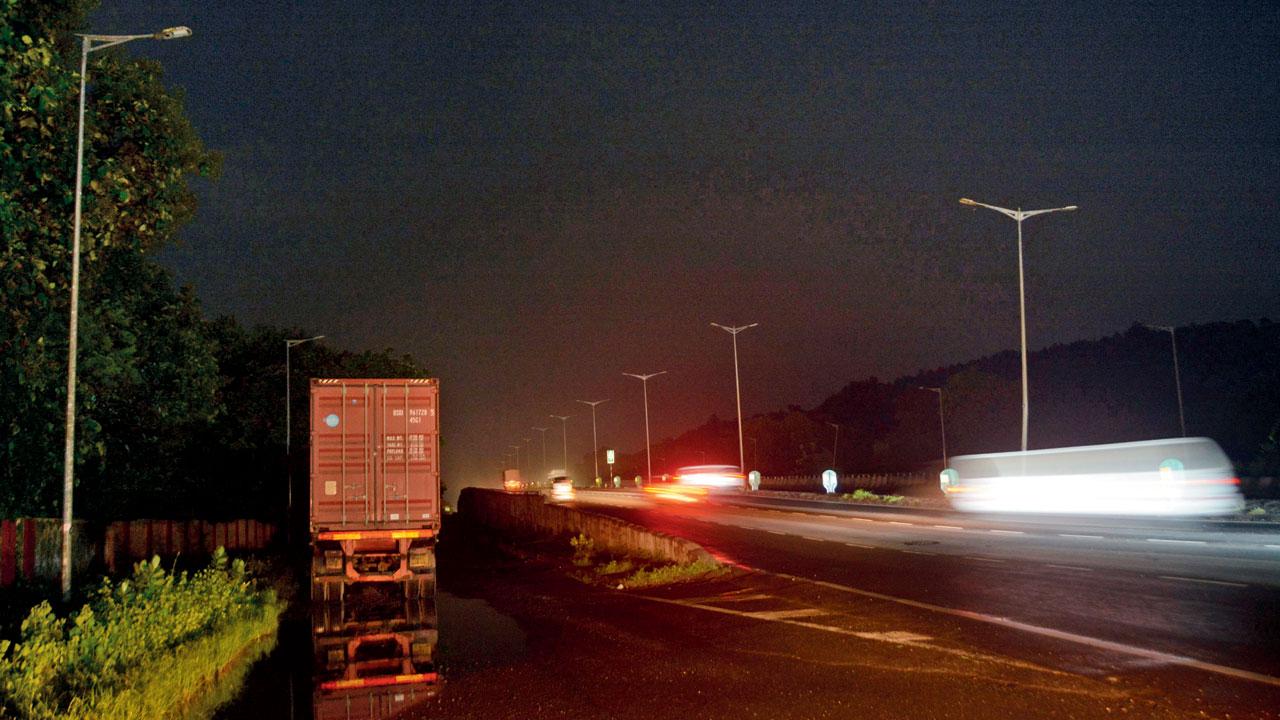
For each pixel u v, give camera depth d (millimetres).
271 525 57500
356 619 20016
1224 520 30016
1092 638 12047
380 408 23156
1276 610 13352
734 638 14133
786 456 138000
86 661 11625
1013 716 8789
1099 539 25578
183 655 13047
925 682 10336
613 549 34875
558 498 76438
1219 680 9625
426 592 23547
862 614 15219
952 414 110438
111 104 20953
